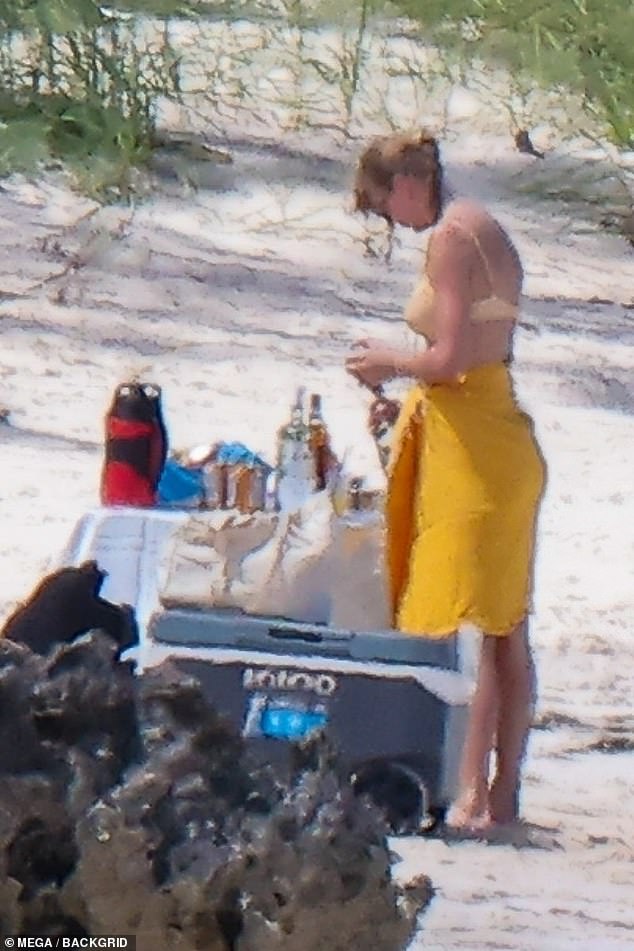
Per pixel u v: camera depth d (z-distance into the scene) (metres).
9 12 71.56
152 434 27.11
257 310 58.16
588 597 37.34
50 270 59.75
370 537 25.03
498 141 79.38
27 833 14.13
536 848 24.06
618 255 69.75
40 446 44.66
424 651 24.42
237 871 14.48
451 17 81.81
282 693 24.08
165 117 73.56
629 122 78.94
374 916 15.18
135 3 74.75
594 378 55.34
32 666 14.96
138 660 23.97
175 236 63.88
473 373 24.77
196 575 24.81
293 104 77.00
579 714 30.31
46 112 69.75
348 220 66.38
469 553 24.52
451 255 24.61
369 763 24.27
